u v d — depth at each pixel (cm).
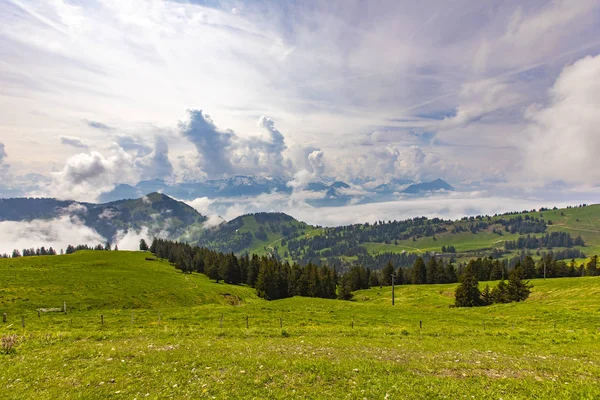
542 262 16662
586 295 7512
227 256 16900
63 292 6956
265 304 6575
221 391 1403
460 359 2022
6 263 10319
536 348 2525
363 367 1739
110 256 15525
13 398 1312
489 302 9894
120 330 3316
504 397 1336
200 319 4375
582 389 1391
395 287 15575
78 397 1330
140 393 1384
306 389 1430
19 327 3719
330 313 5344
